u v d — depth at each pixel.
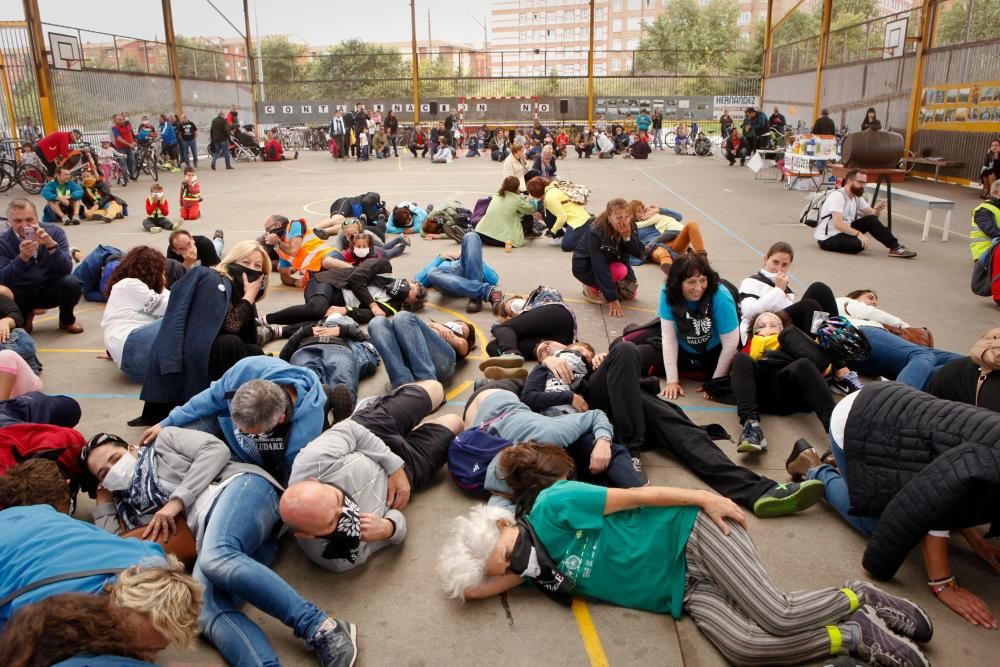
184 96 28.55
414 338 4.75
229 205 14.64
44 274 6.23
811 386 4.15
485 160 28.25
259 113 36.06
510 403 3.86
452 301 7.18
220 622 2.55
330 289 6.29
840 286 7.71
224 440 3.45
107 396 5.00
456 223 10.45
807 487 3.32
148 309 5.25
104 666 1.84
